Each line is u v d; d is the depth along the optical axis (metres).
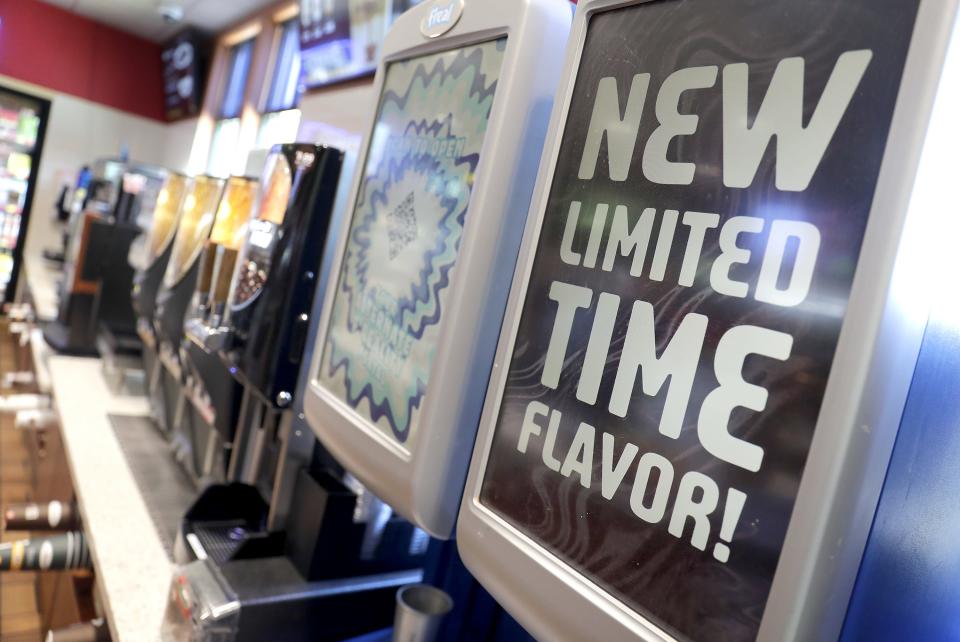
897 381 0.52
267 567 1.44
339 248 1.34
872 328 0.51
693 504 0.61
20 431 4.20
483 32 1.03
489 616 1.32
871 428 0.52
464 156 1.03
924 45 0.51
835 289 0.54
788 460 0.55
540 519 0.76
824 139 0.57
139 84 7.92
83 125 7.65
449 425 0.98
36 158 7.42
